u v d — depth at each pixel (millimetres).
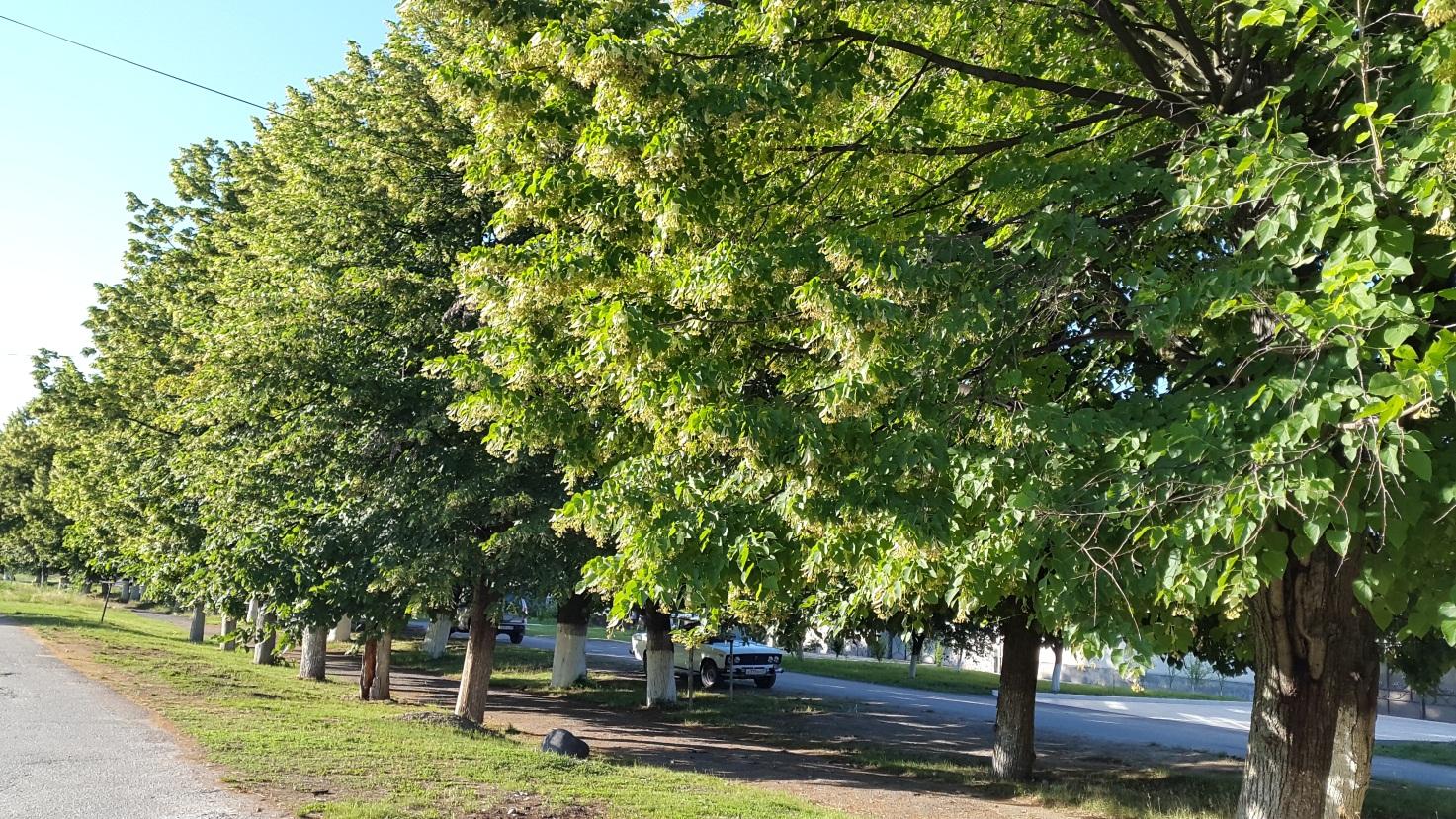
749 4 6531
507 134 6629
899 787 14156
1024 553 4898
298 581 14992
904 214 7066
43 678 15203
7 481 54938
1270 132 5039
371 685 18703
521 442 7012
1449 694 33844
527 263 6539
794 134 6688
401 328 14398
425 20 14711
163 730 10672
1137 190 5730
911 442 5102
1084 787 14281
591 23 6176
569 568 13914
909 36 7379
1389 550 4840
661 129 5555
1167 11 7504
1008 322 5500
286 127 18641
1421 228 4855
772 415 5203
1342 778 8344
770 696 27656
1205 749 19906
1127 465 4895
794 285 5746
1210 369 5668
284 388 14898
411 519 13438
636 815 8398
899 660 52875
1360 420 3900
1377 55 5074
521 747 12227
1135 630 4629
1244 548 4391
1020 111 7863
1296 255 4523
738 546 5445
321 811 7281
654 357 5504
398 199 14906
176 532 19875
